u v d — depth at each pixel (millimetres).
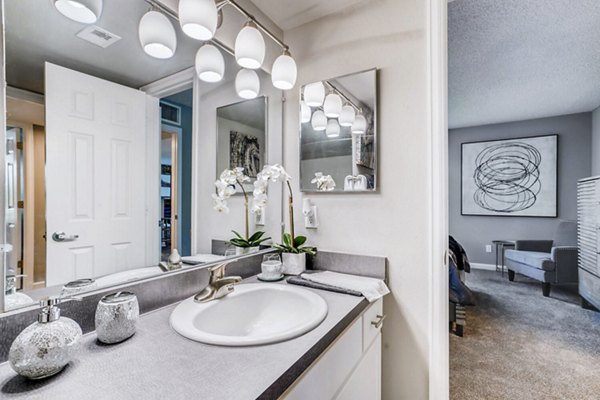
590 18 2016
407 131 1302
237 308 1033
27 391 524
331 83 1477
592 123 3922
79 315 744
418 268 1276
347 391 896
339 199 1462
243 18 1395
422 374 1267
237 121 1392
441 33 1245
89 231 838
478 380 1778
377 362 1170
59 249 764
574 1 1847
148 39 961
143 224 995
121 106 934
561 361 1984
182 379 558
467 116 4184
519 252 3807
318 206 1521
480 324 2590
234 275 1288
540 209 4207
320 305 937
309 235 1545
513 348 2162
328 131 1484
